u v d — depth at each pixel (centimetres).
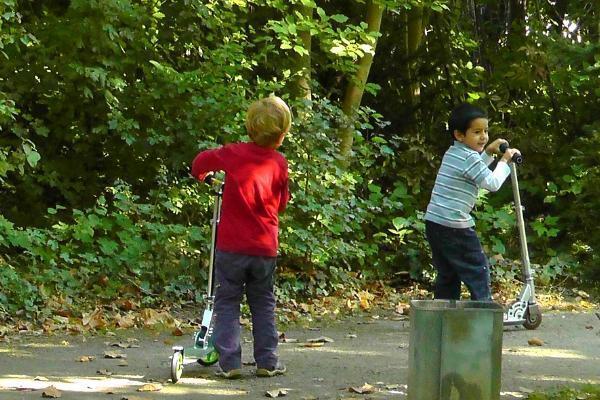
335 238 1162
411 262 1204
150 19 1175
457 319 468
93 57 1155
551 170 1371
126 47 1182
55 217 1188
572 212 1297
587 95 1380
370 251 1184
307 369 697
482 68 1479
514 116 1462
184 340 823
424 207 1329
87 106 1188
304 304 1028
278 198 677
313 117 1130
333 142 1152
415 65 1491
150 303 991
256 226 662
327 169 1127
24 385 621
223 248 664
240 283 667
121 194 1077
